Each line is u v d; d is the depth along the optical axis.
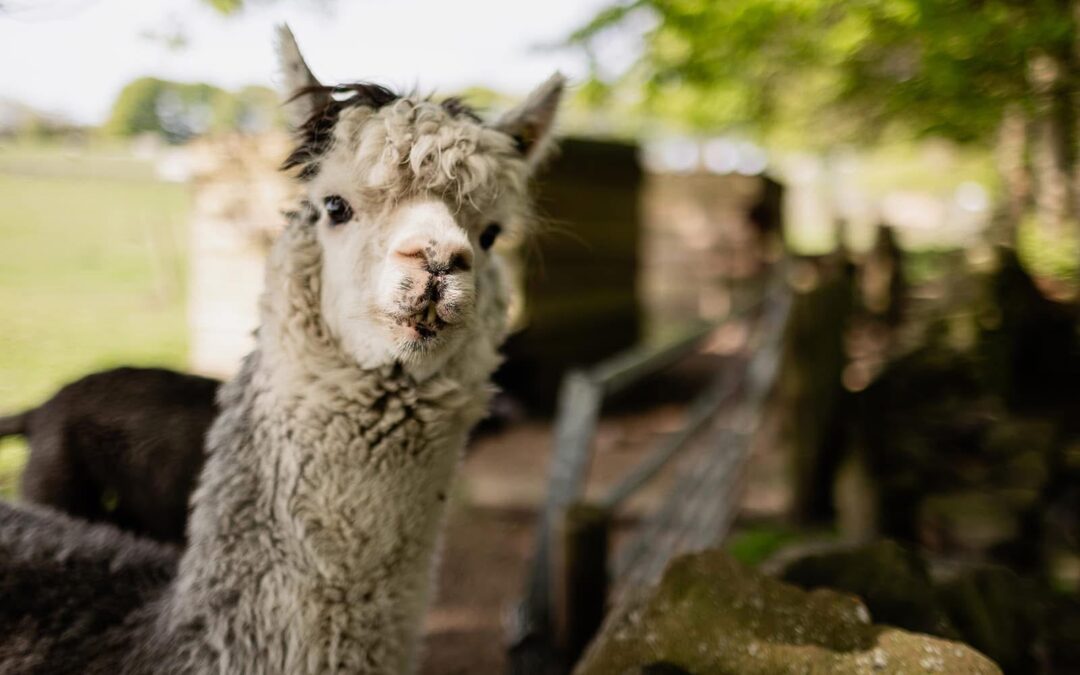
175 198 10.42
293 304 2.06
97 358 6.51
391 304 1.82
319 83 2.17
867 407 5.17
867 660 1.82
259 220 8.67
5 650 1.99
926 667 1.79
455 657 4.04
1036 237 5.20
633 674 1.86
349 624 1.98
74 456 3.32
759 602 1.99
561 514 3.24
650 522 4.09
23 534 2.26
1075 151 4.59
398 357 1.89
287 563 1.95
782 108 6.09
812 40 4.22
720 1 3.86
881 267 8.34
